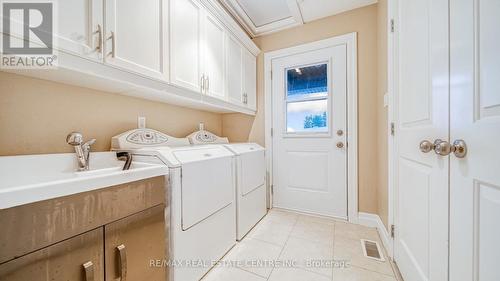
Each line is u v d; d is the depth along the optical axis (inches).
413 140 41.9
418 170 39.9
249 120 102.7
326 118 87.1
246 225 71.8
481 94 24.1
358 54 80.2
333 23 84.3
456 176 28.4
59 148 43.1
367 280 48.4
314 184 89.4
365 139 79.5
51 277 25.1
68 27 32.7
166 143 62.7
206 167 52.3
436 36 33.2
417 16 40.3
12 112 37.0
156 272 39.6
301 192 92.0
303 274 51.0
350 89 81.7
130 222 34.6
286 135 94.4
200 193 49.9
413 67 42.1
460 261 27.6
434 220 33.8
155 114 66.1
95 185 29.6
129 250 34.3
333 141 85.6
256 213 80.0
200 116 87.9
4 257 21.6
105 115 52.0
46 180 38.2
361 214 80.4
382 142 67.3
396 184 52.7
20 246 22.7
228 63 77.0
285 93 95.0
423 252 37.6
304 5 77.8
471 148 25.6
